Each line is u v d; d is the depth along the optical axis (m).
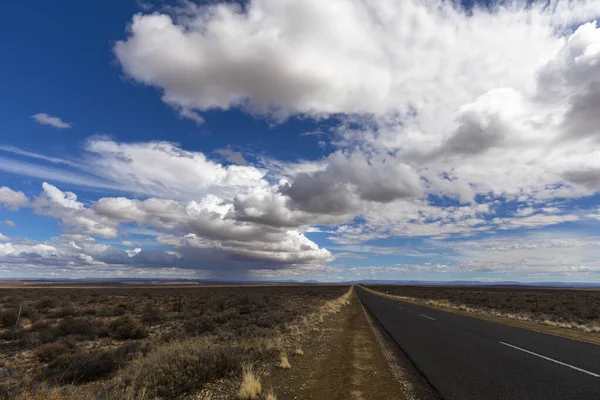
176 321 23.30
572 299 53.34
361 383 7.77
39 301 33.50
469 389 7.13
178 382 7.29
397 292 90.31
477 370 8.70
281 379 8.12
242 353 9.92
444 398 6.62
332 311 28.12
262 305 32.06
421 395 6.84
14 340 15.09
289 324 19.12
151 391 6.92
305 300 43.69
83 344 14.85
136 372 7.89
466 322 20.42
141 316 25.02
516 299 51.75
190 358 8.30
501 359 9.95
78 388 7.64
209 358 8.64
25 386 7.23
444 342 13.11
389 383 7.74
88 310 27.75
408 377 8.20
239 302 35.22
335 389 7.34
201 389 7.36
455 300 50.28
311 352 11.42
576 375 8.14
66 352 11.77
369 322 20.48
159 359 8.54
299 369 9.06
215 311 29.67
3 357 12.22
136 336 16.89
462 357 10.29
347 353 11.21
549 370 8.62
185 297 48.00
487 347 11.96
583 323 22.45
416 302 45.62
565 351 11.16
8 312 20.44
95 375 9.45
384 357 10.52
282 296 52.91
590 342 13.03
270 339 12.31
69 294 53.00
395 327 18.00
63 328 16.91
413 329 17.14
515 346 12.12
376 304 39.78
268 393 6.79
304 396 6.90
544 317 24.50
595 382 7.55
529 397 6.59
